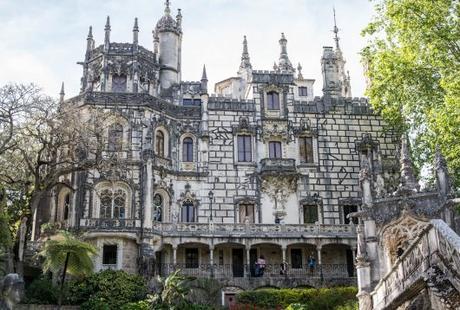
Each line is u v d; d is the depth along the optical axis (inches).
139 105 2100.1
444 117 1343.5
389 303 873.5
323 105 2305.6
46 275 1648.6
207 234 1943.9
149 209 1937.7
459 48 1486.2
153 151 2064.5
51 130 1670.8
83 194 1951.3
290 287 1863.9
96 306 1441.9
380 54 1672.0
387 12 1605.6
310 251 2057.1
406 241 1273.4
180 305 1362.0
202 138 2177.7
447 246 693.9
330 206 2176.4
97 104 2076.8
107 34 2237.9
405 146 1376.7
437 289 684.7
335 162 2236.7
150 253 1868.8
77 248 1320.1
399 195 1296.8
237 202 2129.7
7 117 1582.2
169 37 2454.5
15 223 1920.5
